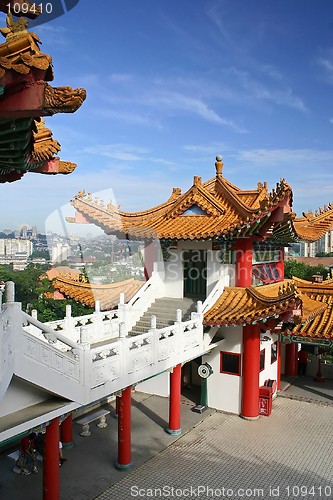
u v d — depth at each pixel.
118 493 13.55
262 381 21.17
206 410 20.25
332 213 25.67
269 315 16.67
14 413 10.79
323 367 26.14
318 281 26.67
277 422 19.11
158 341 15.51
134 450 16.30
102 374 12.76
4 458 15.63
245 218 18.45
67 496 13.31
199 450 16.38
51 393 11.54
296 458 15.89
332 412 20.45
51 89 5.68
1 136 6.99
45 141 9.19
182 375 22.95
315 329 20.80
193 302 20.39
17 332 9.88
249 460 15.71
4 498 13.12
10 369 9.63
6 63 5.34
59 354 11.16
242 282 19.58
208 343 18.91
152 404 20.95
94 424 18.58
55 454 11.50
